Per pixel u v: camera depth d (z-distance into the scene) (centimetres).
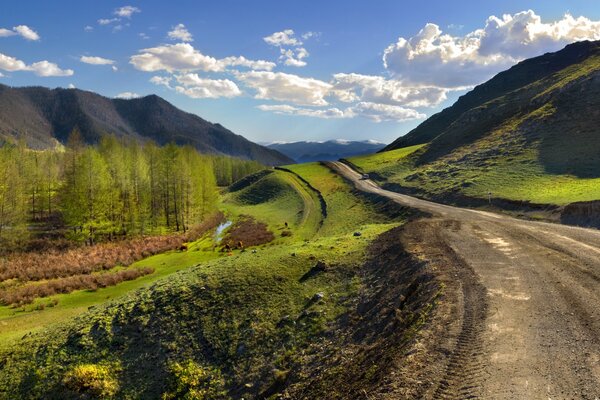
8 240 5612
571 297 1497
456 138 9681
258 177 13650
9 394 1938
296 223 7081
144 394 1830
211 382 1816
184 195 7275
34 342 2302
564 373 1002
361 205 6931
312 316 2031
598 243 2366
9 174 5869
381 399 987
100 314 2422
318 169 12656
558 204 3831
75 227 6384
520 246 2422
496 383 980
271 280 2486
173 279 2773
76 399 1834
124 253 5247
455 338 1245
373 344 1516
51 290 3769
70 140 7431
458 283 1755
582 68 9556
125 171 7225
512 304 1471
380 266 2436
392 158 12081
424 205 5431
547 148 6288
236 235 6525
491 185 5478
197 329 2152
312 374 1560
